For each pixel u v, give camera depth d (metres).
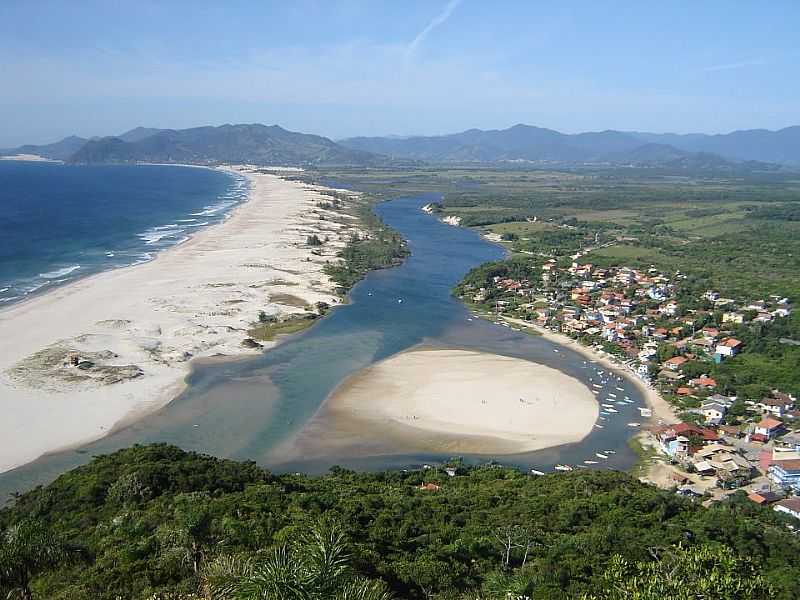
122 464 60.28
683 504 62.00
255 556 36.09
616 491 63.22
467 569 45.19
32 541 35.53
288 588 20.33
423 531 52.28
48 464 69.06
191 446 75.19
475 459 77.06
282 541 41.19
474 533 52.19
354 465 74.06
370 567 42.06
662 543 51.84
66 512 52.19
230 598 25.38
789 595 43.91
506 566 46.44
